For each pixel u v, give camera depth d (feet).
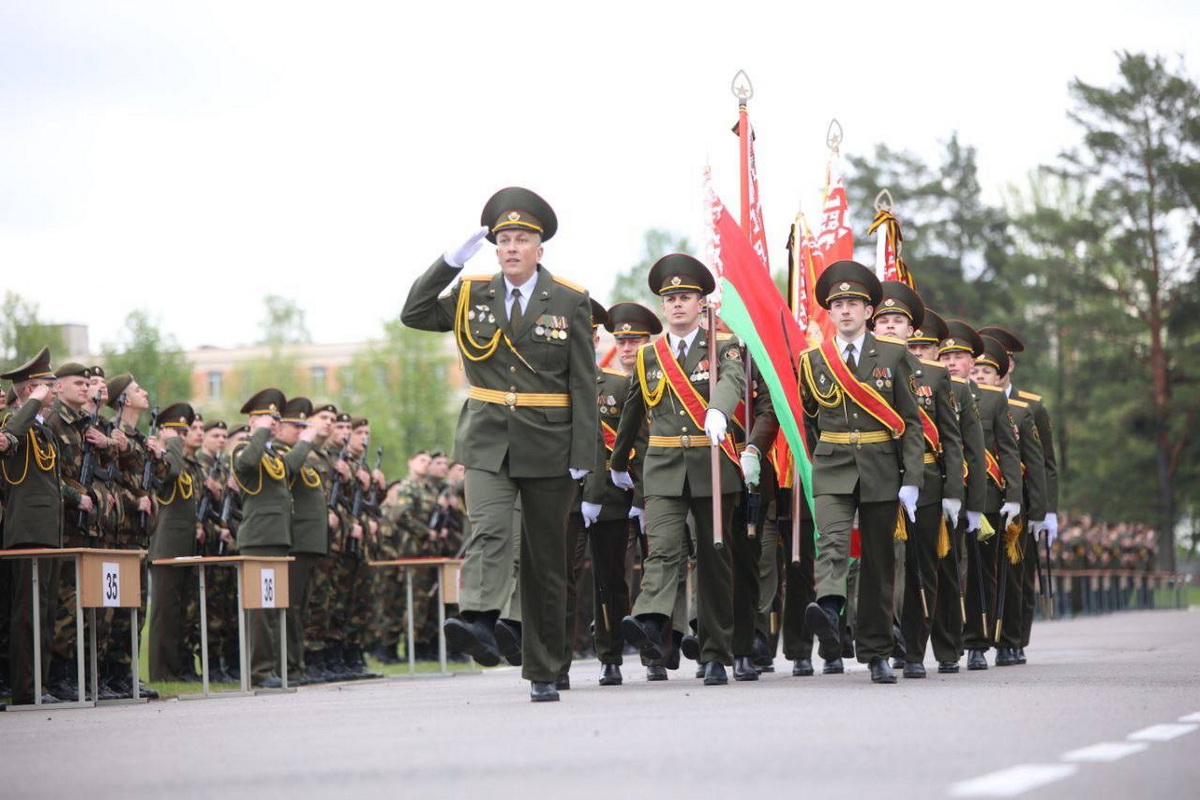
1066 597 256.73
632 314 88.28
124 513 90.02
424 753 45.70
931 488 79.87
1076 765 40.73
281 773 41.96
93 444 86.02
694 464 76.33
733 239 84.64
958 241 458.09
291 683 100.42
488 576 59.98
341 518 108.27
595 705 61.98
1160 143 403.95
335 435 113.19
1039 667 91.45
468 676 109.19
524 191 61.41
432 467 133.18
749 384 82.07
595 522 83.30
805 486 85.87
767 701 62.18
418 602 129.49
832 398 75.46
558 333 61.05
